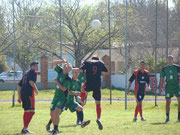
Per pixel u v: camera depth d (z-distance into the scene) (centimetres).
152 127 1653
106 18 5456
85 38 5644
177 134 1412
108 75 6531
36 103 3881
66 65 1505
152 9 6638
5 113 2638
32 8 5628
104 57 6531
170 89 1947
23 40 5422
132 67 6844
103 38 5662
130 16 5469
